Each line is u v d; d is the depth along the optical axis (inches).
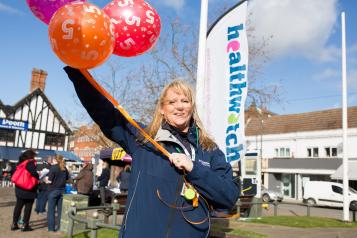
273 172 1395.2
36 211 415.5
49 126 1284.4
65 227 299.3
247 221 378.9
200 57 254.5
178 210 75.2
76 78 79.0
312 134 1310.3
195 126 86.6
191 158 81.7
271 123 1485.0
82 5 76.7
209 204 79.7
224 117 250.8
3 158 1163.9
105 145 979.9
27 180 301.4
